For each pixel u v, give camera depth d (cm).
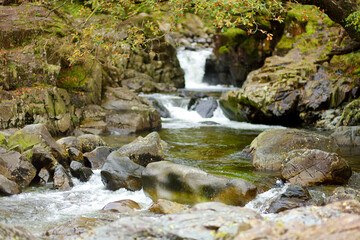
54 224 555
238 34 2592
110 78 1667
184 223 368
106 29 1141
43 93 1234
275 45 2327
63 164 885
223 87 2647
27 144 852
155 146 886
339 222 311
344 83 1543
